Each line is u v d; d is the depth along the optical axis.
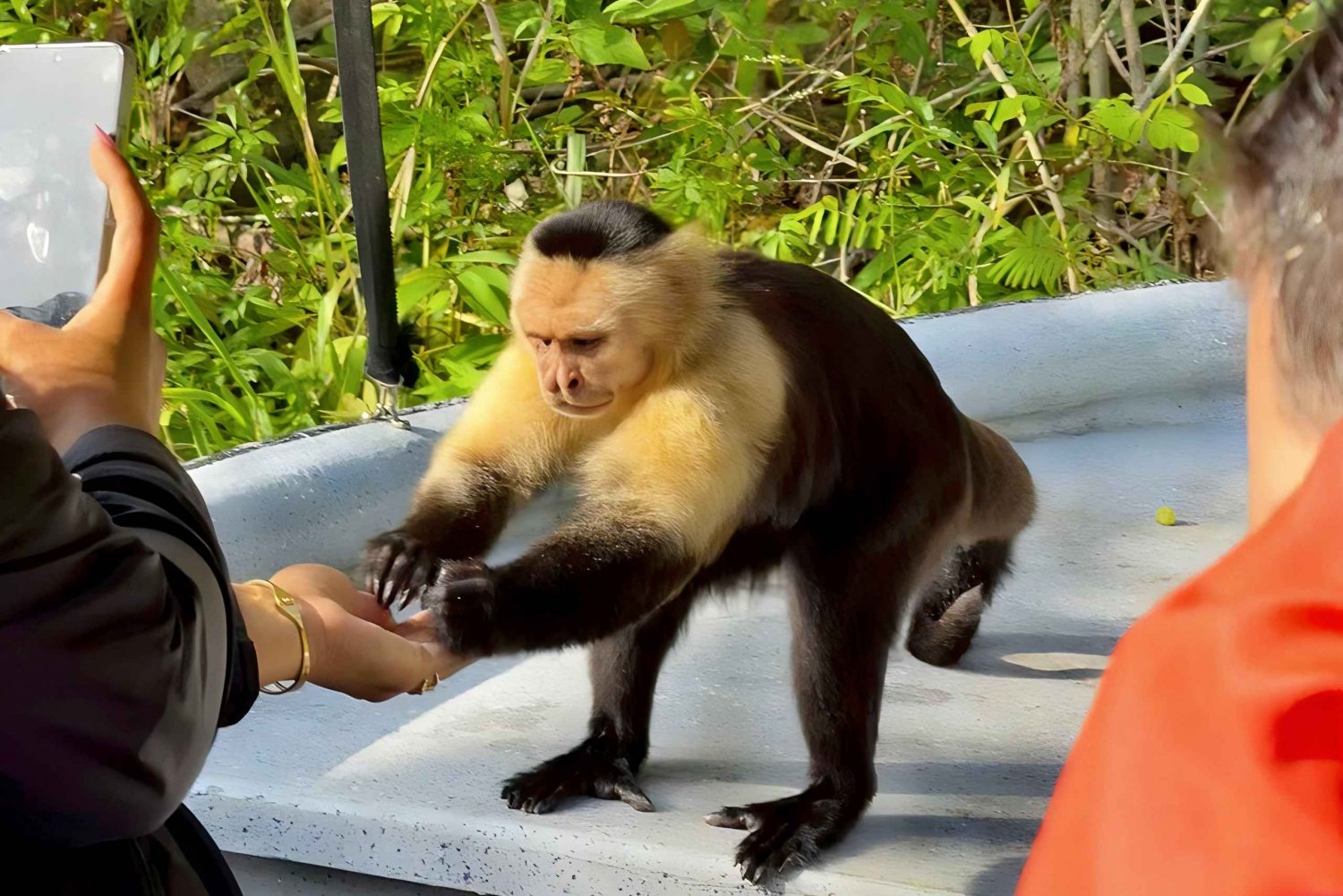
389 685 1.95
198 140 6.93
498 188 5.94
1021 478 3.41
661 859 2.38
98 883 1.29
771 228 6.57
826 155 7.25
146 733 1.12
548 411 2.77
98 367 1.34
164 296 5.25
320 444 3.76
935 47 7.63
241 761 2.76
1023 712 3.08
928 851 2.45
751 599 3.29
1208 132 0.93
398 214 5.42
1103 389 5.00
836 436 2.81
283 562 3.46
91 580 1.07
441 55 5.84
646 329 2.63
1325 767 0.70
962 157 6.73
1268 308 0.84
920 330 4.89
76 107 1.53
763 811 2.49
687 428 2.58
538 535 3.70
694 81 6.89
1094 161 6.71
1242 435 4.98
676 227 2.84
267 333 5.46
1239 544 0.81
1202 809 0.72
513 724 2.98
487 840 2.45
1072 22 7.41
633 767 2.75
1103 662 3.34
